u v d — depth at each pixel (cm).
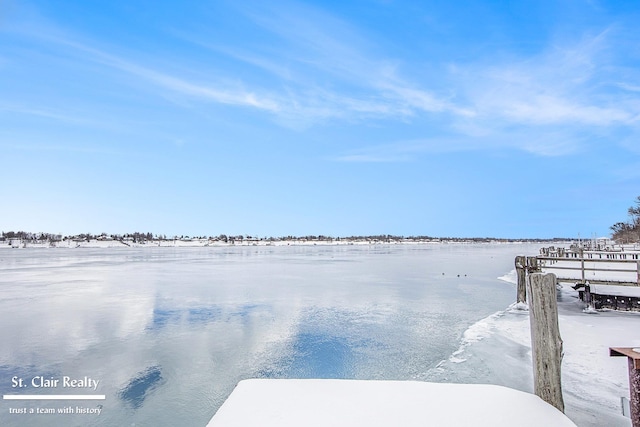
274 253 9638
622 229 7819
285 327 1345
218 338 1209
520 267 1591
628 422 542
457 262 5072
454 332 1209
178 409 733
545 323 464
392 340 1140
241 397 466
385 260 5691
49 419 695
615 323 1118
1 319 1517
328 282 2697
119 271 3838
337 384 505
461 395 468
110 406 748
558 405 450
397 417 414
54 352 1083
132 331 1313
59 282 2817
